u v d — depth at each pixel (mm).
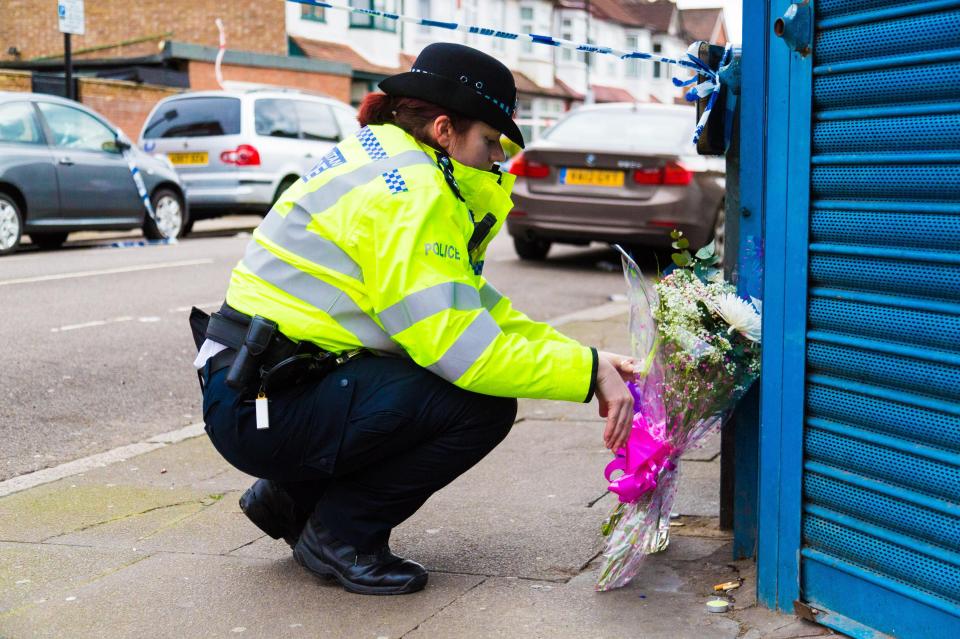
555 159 9492
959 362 2088
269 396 2615
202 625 2570
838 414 2359
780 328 2467
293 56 25609
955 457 2111
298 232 2578
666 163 9117
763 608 2580
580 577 2846
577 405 4895
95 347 6211
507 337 2521
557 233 9617
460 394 2617
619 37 31500
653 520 2764
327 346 2605
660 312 2697
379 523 2736
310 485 2893
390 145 2568
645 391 2684
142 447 4305
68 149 10617
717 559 2949
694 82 2904
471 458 2686
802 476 2453
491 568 2922
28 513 3455
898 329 2209
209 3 24750
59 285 8359
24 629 2549
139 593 2768
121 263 9789
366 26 27562
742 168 2754
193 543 3156
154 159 11805
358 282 2549
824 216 2352
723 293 2754
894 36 2180
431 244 2471
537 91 33594
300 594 2754
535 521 3303
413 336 2465
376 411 2580
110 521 3369
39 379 5449
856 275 2289
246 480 3840
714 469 3828
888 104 2211
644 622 2541
